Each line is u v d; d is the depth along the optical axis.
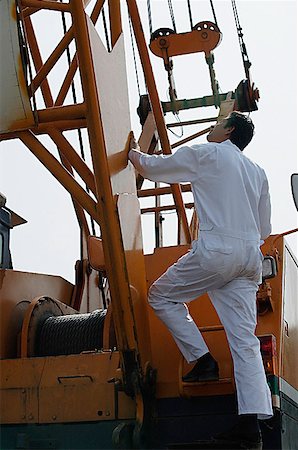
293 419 5.71
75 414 5.35
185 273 5.22
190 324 5.30
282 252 6.11
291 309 6.14
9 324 5.98
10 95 5.41
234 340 5.09
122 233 5.20
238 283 5.20
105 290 7.86
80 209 7.83
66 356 5.50
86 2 5.86
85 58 5.12
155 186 8.37
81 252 7.83
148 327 5.52
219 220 5.17
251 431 4.89
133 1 6.64
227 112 9.23
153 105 7.07
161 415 5.36
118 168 5.38
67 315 6.34
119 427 5.02
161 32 9.54
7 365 5.56
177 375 5.46
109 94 5.40
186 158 5.29
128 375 5.13
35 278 6.56
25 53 5.39
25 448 5.35
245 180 5.37
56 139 5.64
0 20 5.43
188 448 5.11
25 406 5.44
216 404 5.29
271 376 5.20
